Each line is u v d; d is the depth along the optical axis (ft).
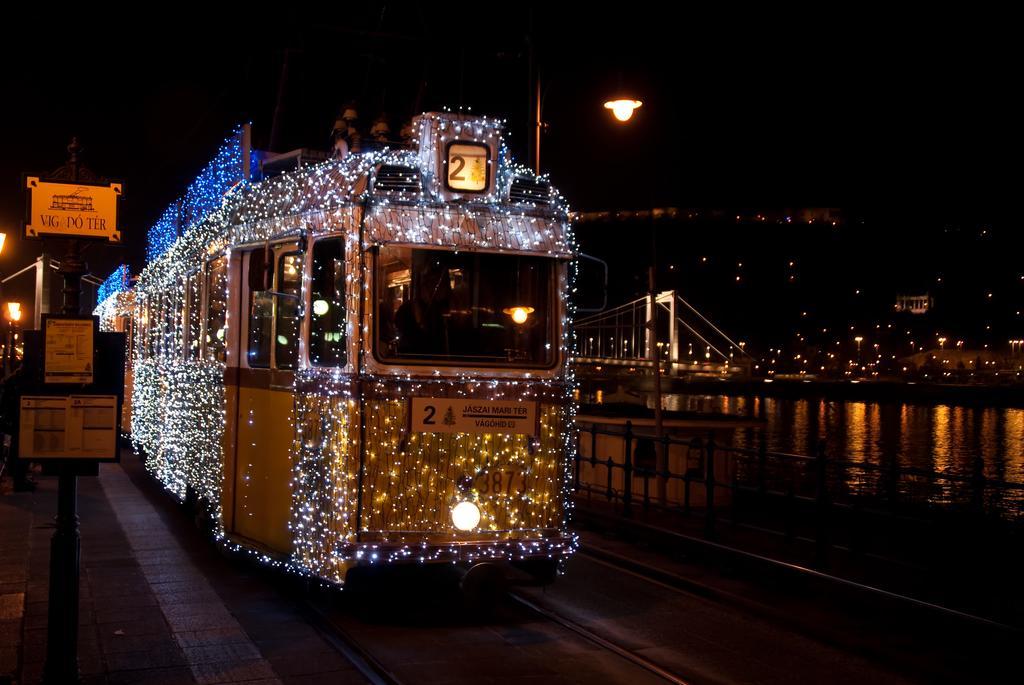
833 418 218.79
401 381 22.70
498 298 23.89
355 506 22.30
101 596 25.89
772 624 24.89
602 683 19.72
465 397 23.08
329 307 23.43
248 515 26.43
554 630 23.75
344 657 20.99
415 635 23.00
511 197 24.29
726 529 36.06
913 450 132.26
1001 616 22.95
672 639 23.26
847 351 469.16
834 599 26.55
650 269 46.01
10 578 27.09
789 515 32.40
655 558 32.65
